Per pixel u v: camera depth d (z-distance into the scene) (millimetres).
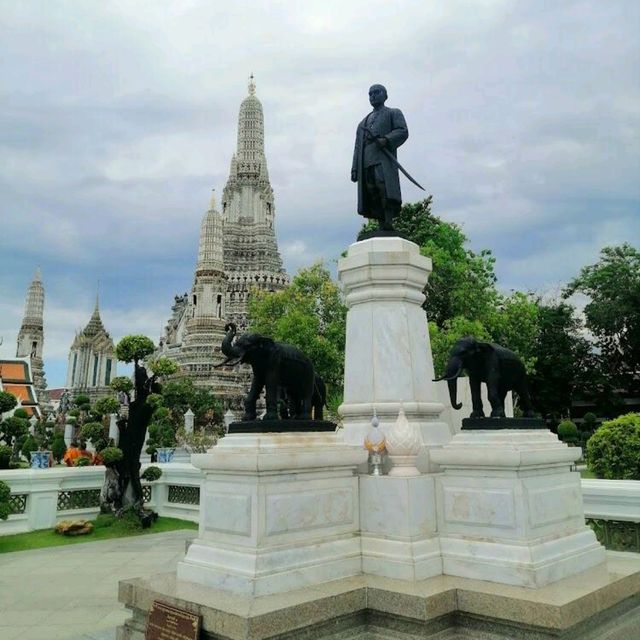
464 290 37531
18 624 9336
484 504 7465
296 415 8578
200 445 46094
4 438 20062
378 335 9875
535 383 56938
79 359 118562
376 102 10898
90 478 19219
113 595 11117
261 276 98688
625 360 55844
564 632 6285
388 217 10664
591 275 56062
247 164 109250
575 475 8328
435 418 9805
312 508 7426
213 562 7156
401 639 6695
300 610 6332
